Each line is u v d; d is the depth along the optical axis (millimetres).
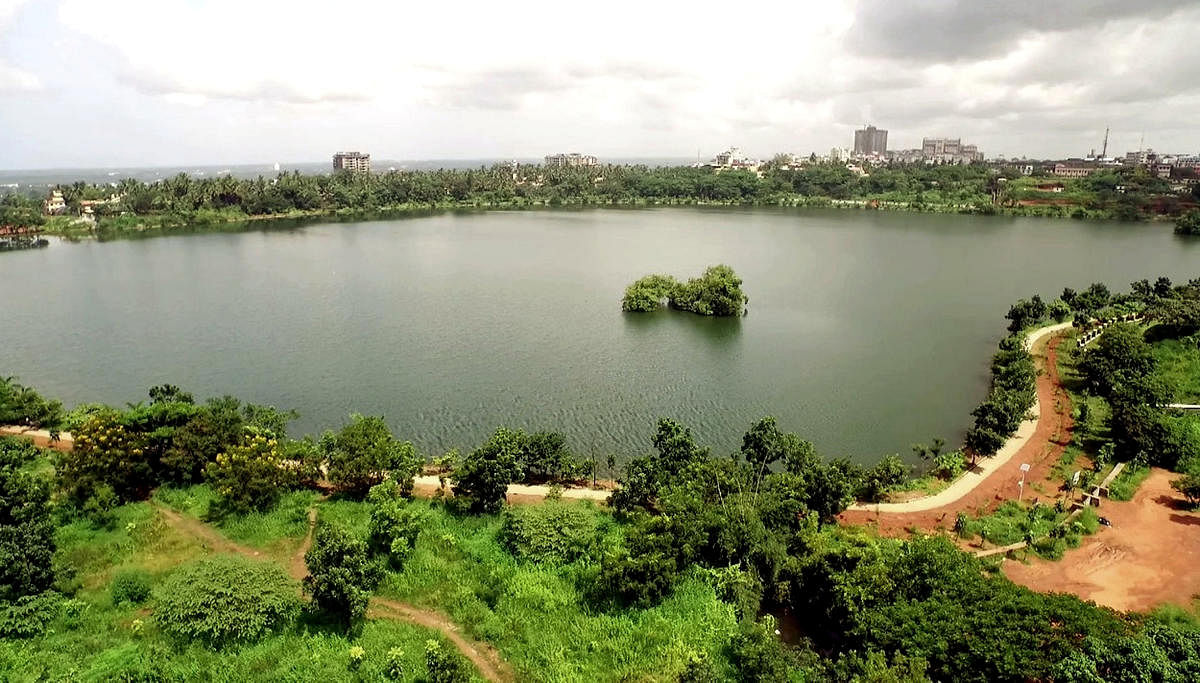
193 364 102188
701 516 51719
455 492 59000
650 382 95250
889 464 63656
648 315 132125
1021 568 51219
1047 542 53438
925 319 129500
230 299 143000
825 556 46812
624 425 81438
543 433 67938
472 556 51062
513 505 59875
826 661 39406
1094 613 40500
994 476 66312
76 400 89062
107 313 131125
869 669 37062
